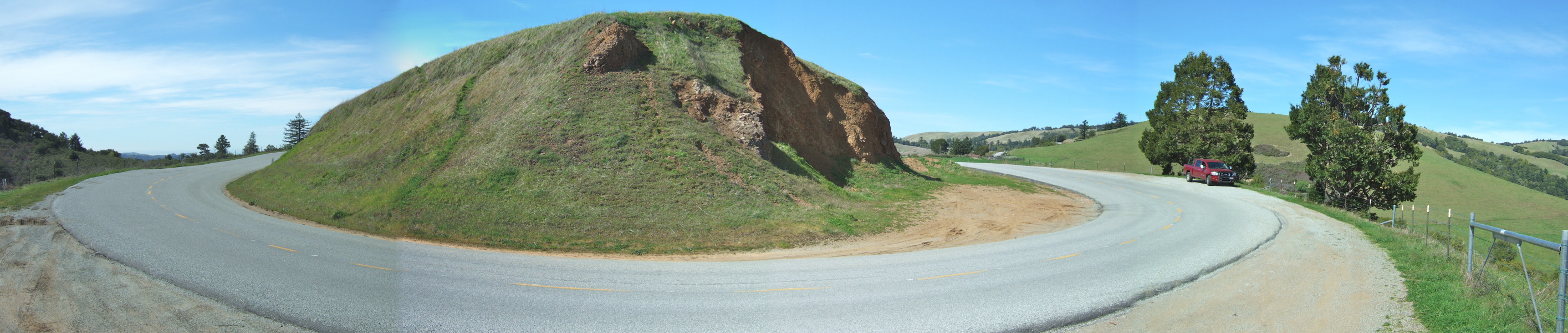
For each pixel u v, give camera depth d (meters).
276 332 7.28
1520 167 94.50
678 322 8.10
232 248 12.52
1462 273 10.98
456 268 11.19
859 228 18.56
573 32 31.47
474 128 25.72
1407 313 9.08
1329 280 11.20
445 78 37.25
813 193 23.31
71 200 22.20
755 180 22.23
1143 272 11.80
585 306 8.76
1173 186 35.84
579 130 23.30
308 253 12.20
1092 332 8.13
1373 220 25.55
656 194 19.83
